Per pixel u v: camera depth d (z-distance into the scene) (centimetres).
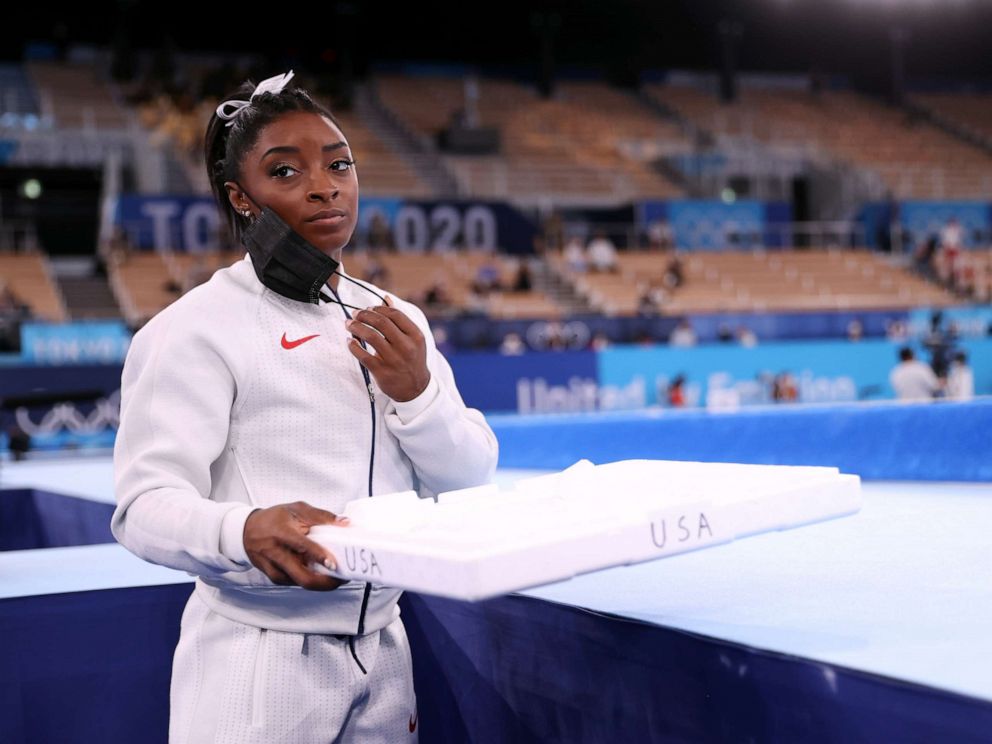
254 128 169
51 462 859
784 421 446
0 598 205
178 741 167
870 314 1750
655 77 3300
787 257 2248
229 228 188
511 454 573
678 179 2631
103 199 2338
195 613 170
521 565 112
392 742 176
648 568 207
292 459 163
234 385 163
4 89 2372
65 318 1670
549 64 2962
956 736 113
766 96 3161
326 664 164
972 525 261
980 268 2241
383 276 1775
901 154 2858
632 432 501
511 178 2423
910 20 3073
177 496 150
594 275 2061
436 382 165
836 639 141
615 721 165
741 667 141
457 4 2806
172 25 2772
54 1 2561
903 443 407
